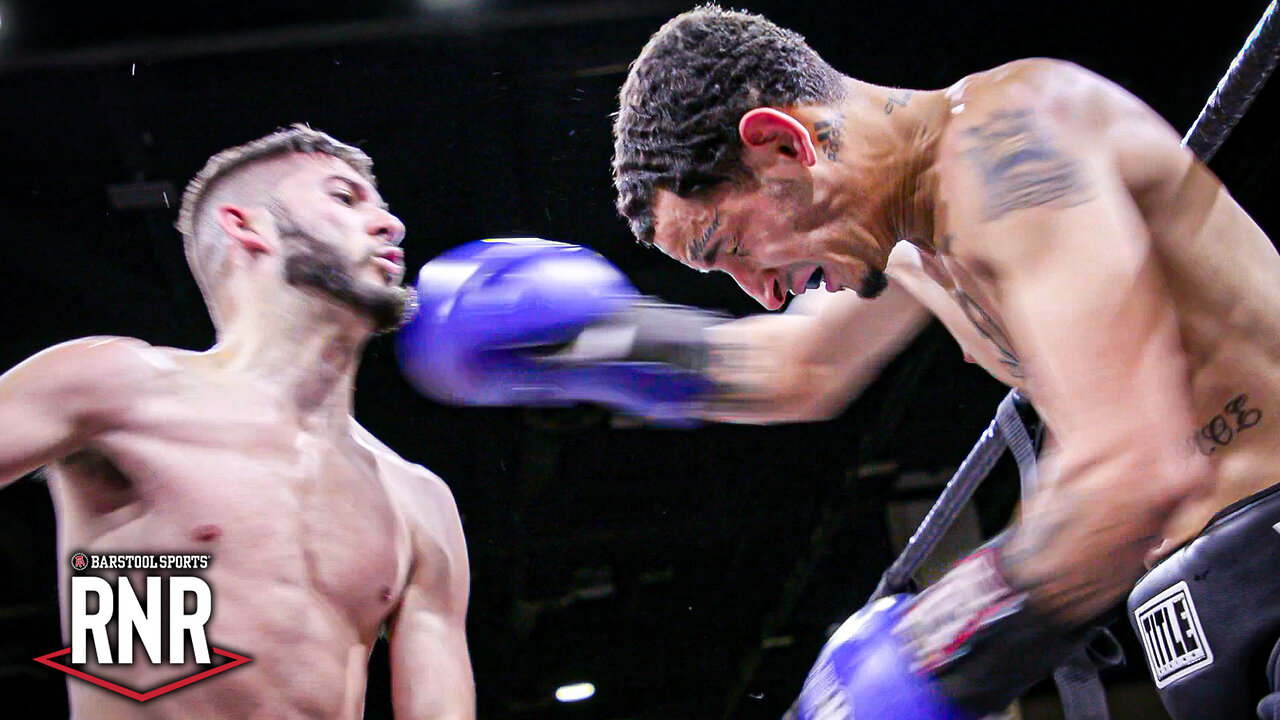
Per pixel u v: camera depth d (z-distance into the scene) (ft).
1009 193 4.15
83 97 13.11
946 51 13.55
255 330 5.27
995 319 4.81
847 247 4.92
